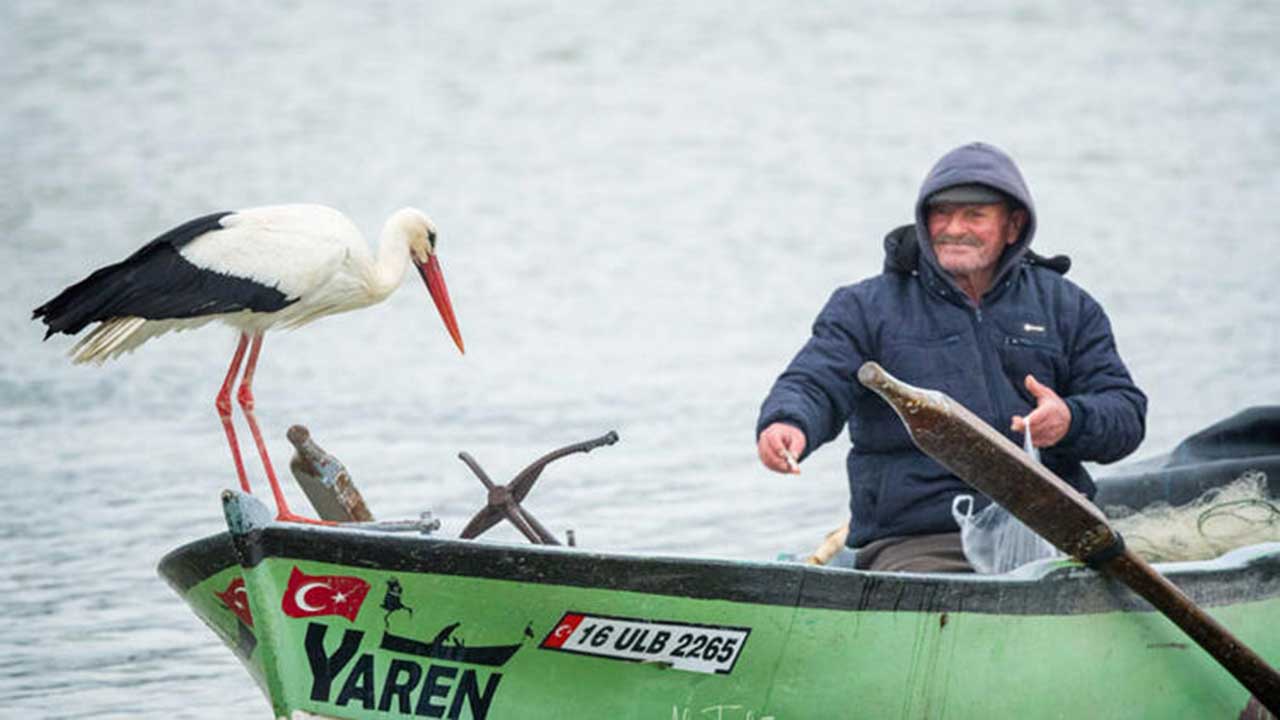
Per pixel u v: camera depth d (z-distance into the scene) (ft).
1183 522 94.17
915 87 375.25
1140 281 206.08
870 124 341.21
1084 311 82.99
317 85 386.11
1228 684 79.15
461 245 247.09
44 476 138.41
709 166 307.17
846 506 127.34
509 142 334.03
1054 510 72.33
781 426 78.18
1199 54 396.57
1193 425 147.54
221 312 85.46
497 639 68.44
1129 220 245.24
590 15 464.24
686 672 69.82
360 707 68.85
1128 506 98.58
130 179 291.99
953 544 79.46
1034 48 412.16
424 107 366.63
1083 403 79.30
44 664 100.07
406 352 183.11
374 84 388.16
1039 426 77.61
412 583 67.05
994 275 81.82
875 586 70.13
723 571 68.03
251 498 66.64
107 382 169.27
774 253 237.25
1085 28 432.25
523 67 408.87
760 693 70.79
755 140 329.93
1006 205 80.94
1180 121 328.90
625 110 362.74
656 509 126.52
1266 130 316.60
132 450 146.10
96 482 136.77
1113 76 377.71
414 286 218.79
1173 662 77.71
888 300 81.71
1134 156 297.74
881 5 468.75
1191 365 166.40
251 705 95.09
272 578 66.95
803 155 314.55
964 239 80.38
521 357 180.14
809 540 119.03
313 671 68.28
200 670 99.71
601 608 67.92
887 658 71.51
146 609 109.29
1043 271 83.76
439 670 68.74
